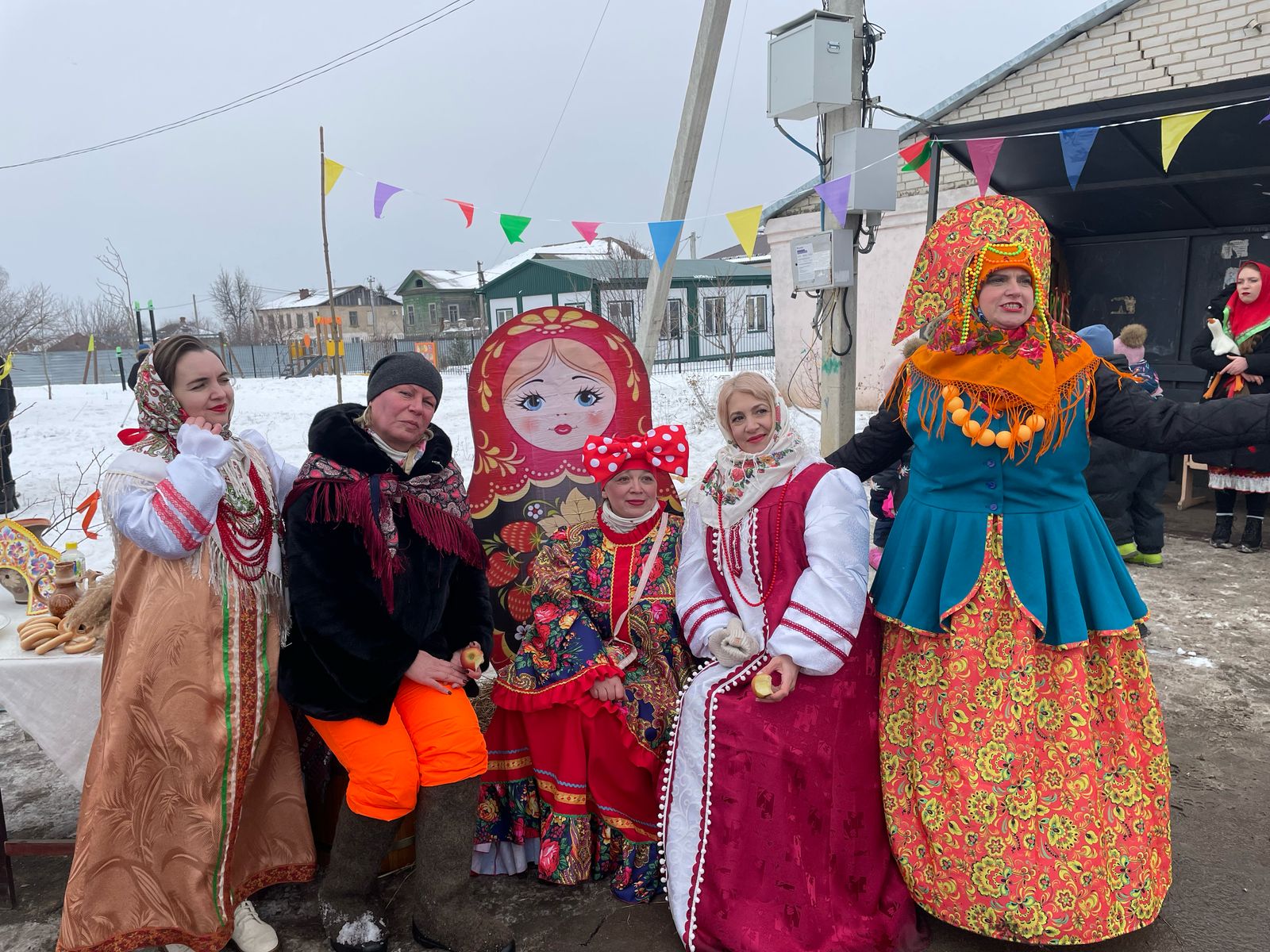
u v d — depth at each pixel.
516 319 2.93
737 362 24.12
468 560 2.45
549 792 2.50
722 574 2.46
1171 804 2.89
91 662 2.40
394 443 2.35
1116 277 7.61
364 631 2.20
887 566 2.34
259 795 2.34
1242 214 6.72
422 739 2.26
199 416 2.19
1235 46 7.68
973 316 2.13
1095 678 2.17
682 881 2.25
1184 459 6.91
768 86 5.27
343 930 2.26
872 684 2.34
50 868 2.73
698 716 2.30
